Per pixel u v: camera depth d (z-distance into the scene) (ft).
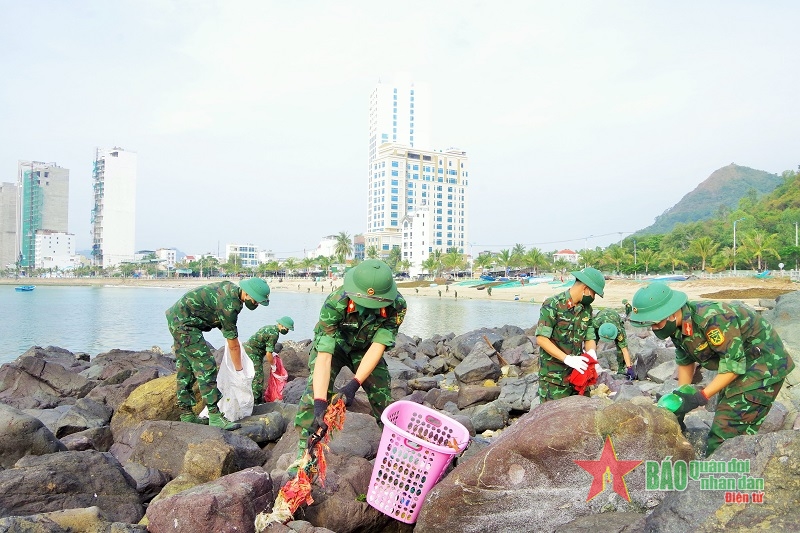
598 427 12.08
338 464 15.02
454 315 149.28
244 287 22.26
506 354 48.65
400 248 474.08
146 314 148.15
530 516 12.21
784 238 320.09
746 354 13.99
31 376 38.68
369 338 15.31
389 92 586.86
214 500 12.05
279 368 28.84
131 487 15.97
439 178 526.98
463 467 12.60
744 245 276.41
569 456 12.09
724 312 13.83
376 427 19.06
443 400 33.71
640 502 12.21
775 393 14.02
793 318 28.99
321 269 499.51
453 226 523.29
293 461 15.21
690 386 13.92
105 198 652.48
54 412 27.53
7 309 167.53
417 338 67.51
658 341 47.60
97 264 650.43
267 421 22.36
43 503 14.29
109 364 48.21
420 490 12.84
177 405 24.70
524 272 420.36
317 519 13.15
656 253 343.87
